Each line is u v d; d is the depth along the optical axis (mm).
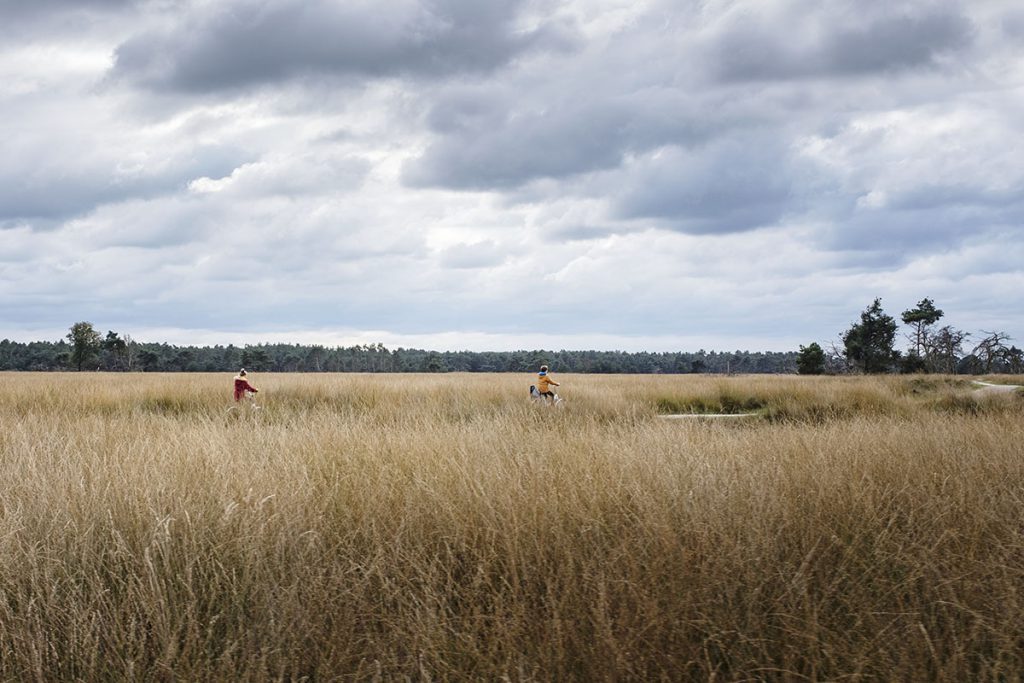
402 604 3523
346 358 124312
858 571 3742
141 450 6102
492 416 12867
